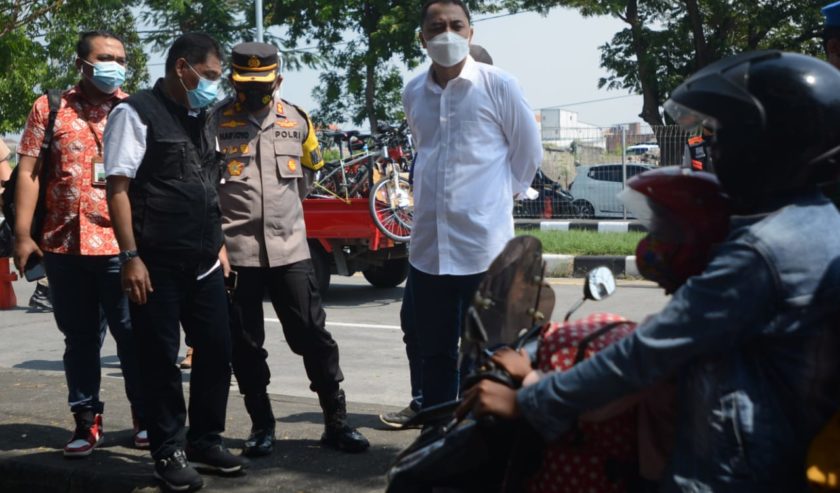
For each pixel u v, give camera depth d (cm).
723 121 208
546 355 248
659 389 224
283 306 474
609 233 1588
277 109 482
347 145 1379
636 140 1903
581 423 243
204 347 433
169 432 423
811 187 209
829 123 202
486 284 258
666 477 213
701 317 199
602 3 2902
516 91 423
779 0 2911
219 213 431
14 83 1644
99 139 477
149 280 410
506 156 431
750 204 211
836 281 198
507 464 255
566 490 247
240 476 442
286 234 473
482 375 237
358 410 566
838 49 320
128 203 407
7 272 1105
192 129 422
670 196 220
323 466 455
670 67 3077
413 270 435
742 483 200
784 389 201
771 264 196
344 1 3250
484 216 421
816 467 196
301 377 730
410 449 268
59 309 477
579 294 1129
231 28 3400
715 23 2984
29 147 475
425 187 429
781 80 203
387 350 832
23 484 462
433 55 414
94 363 481
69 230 470
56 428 522
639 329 209
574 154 1959
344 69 3441
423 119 432
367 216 1098
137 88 3356
